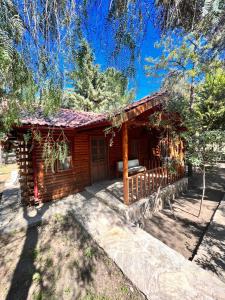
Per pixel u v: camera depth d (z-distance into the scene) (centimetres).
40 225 453
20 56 153
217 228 438
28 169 561
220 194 727
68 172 643
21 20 143
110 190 635
